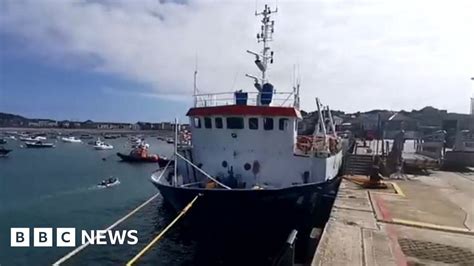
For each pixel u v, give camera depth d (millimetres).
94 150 99375
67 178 43688
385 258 7844
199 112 17891
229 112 17000
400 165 22688
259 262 14266
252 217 14070
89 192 33719
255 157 17094
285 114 16703
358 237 9141
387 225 10305
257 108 16734
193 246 15109
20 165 58875
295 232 8688
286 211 14234
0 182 39969
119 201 29219
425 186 17781
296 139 17734
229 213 14055
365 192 15289
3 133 195875
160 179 18391
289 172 16922
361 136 55875
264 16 20234
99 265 14992
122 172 50219
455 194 15531
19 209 26281
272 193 13719
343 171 23266
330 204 16828
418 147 38000
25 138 142625
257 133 17062
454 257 8109
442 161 25953
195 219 14578
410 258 7984
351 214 11391
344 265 7438
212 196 13852
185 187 15062
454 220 11078
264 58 20062
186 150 18766
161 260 14773
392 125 53250
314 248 9391
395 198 14148
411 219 11055
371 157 25328
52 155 80875
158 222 21375
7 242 18219
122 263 15102
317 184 15250
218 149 17719
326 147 17781
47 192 33594
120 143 143750
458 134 33250
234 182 17016
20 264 15406
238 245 14711
